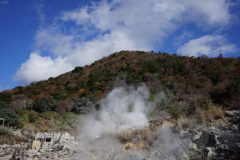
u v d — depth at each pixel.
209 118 6.31
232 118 5.65
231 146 3.97
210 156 4.05
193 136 4.97
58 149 8.15
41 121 17.44
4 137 11.59
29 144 9.84
